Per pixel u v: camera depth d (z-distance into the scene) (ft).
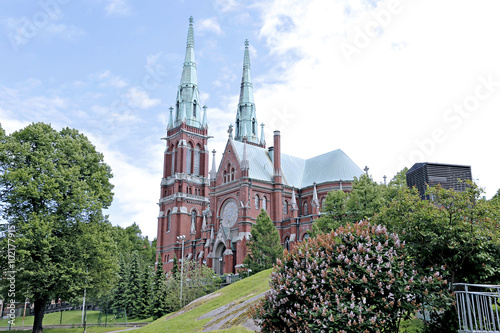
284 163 343.87
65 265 139.33
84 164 157.28
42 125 153.28
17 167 140.77
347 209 178.19
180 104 426.51
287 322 59.00
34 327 144.05
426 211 68.85
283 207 321.11
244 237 287.69
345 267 58.23
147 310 275.59
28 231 129.08
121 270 309.42
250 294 123.75
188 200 394.73
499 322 55.16
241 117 419.54
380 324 53.42
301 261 62.90
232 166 322.14
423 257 69.05
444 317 64.69
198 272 234.99
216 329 96.94
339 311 53.21
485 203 68.44
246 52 436.35
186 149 409.28
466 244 65.57
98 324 230.07
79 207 143.23
